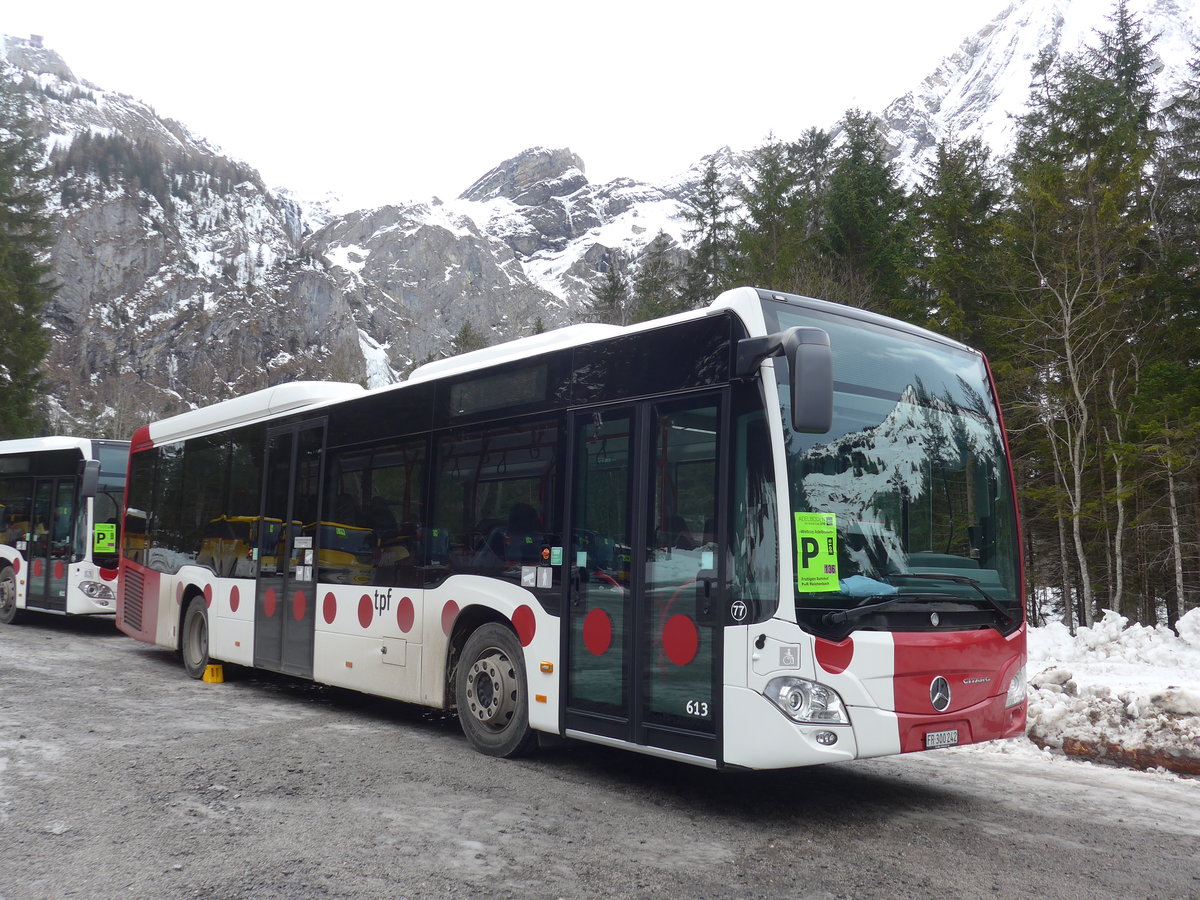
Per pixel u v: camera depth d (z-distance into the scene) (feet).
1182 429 77.77
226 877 14.55
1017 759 25.36
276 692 34.14
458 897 13.93
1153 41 119.65
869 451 19.12
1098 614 100.94
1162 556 91.56
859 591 17.97
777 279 117.29
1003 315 93.15
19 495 56.24
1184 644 35.09
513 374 24.38
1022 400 88.89
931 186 119.75
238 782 20.35
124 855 15.49
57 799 18.66
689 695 18.79
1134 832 18.48
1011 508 21.50
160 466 42.42
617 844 16.79
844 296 108.47
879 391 19.80
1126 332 92.32
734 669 17.94
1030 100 119.96
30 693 31.50
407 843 16.42
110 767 21.40
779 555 17.49
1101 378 89.71
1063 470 88.28
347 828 17.19
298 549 31.71
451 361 27.37
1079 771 23.97
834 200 117.91
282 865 15.14
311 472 31.71
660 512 19.94
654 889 14.51
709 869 15.55
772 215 135.54
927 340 21.44
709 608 18.58
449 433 26.14
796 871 15.57
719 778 22.27
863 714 17.37
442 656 25.41
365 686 28.02
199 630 37.35
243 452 35.86
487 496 24.61
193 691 33.76
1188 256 98.02
